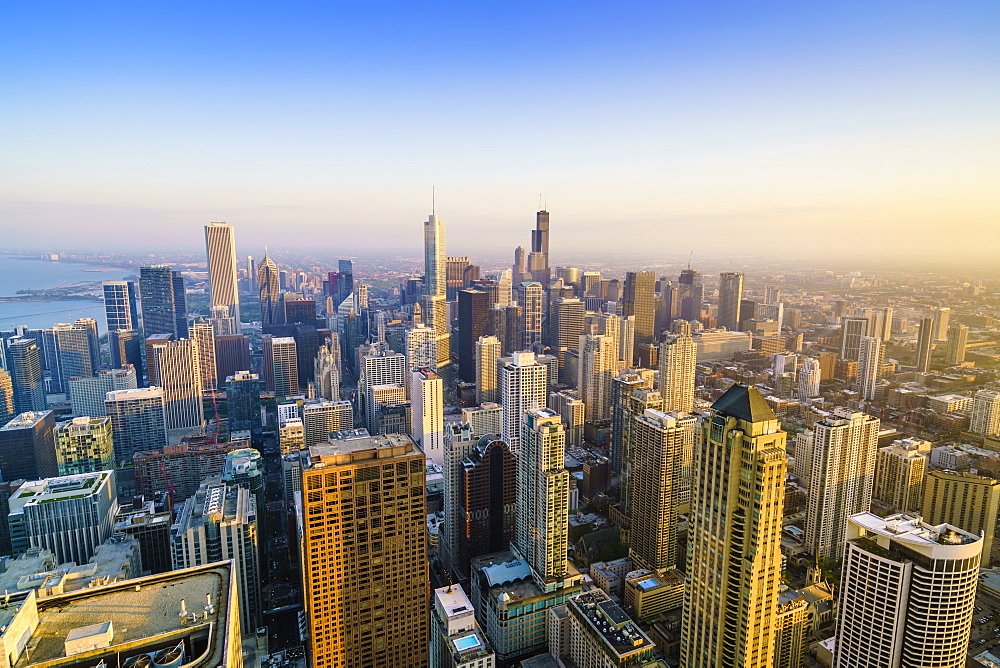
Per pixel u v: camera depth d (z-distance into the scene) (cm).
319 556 17100
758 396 14938
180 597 8050
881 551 17300
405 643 18450
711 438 15600
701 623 16475
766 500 14500
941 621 16200
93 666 7025
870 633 17450
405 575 18125
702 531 16250
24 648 7106
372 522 17462
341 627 17650
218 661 7050
